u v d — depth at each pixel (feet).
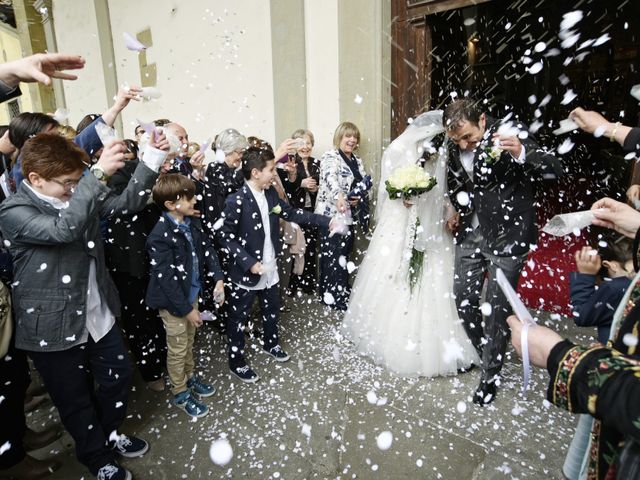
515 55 13.80
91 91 20.90
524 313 2.76
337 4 10.73
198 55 14.98
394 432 6.50
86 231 5.15
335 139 10.61
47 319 4.91
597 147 18.99
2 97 3.91
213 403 7.43
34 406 7.48
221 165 9.56
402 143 8.23
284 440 6.44
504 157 6.48
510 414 6.79
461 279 7.62
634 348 2.31
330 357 8.80
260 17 12.57
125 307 7.43
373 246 8.87
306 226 11.92
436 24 10.13
